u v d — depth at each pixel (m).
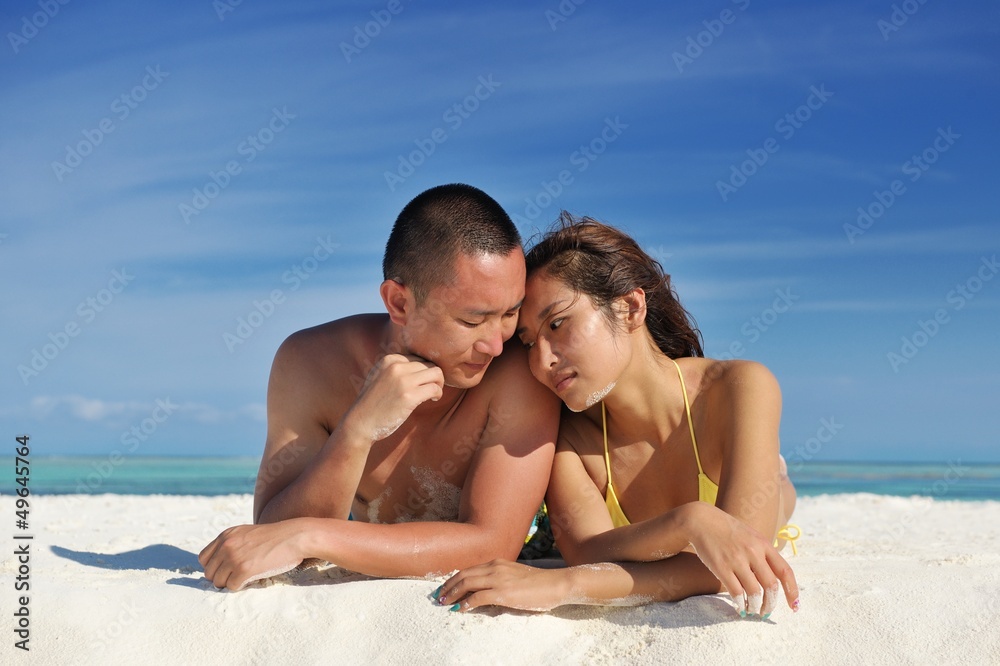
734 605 2.47
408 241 2.81
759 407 2.87
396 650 2.29
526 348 3.04
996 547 4.76
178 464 31.20
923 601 2.50
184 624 2.40
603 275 2.83
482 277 2.71
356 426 2.69
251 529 2.60
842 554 4.07
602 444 3.18
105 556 3.68
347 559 2.59
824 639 2.34
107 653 2.29
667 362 3.13
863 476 24.78
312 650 2.30
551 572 2.50
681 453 3.10
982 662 2.23
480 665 2.22
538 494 2.91
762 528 2.72
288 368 3.16
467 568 2.57
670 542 2.50
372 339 3.14
